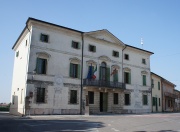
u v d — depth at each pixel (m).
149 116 27.45
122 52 38.41
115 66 36.47
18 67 32.50
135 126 15.50
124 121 19.36
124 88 36.12
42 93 27.56
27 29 29.23
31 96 26.11
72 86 30.33
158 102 46.06
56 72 29.12
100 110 33.75
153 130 13.42
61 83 29.31
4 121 16.94
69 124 15.92
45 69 28.44
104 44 35.72
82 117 24.05
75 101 30.42
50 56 28.91
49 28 29.47
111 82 34.53
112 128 14.09
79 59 31.84
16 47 36.25
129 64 39.09
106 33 36.12
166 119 22.28
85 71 32.28
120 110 35.69
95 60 33.81
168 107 52.41
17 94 30.55
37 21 27.98
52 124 15.59
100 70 34.53
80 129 13.20
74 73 31.30
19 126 13.80
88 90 31.80
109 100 34.56
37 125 14.69
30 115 25.70
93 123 17.03
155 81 46.19
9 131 11.49
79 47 32.28
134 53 40.59
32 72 27.02
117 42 37.59
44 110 27.14
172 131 13.06
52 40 29.55
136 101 38.97
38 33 28.41
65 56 30.45
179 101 63.47
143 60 42.34
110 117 24.61
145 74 41.94
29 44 27.72
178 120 21.25
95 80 32.47
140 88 40.25
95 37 34.44
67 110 29.17
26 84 26.38
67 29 30.83
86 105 30.38
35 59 27.58
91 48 33.97
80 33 32.41
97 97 32.97
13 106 31.75
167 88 52.97
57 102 28.45
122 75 37.44
